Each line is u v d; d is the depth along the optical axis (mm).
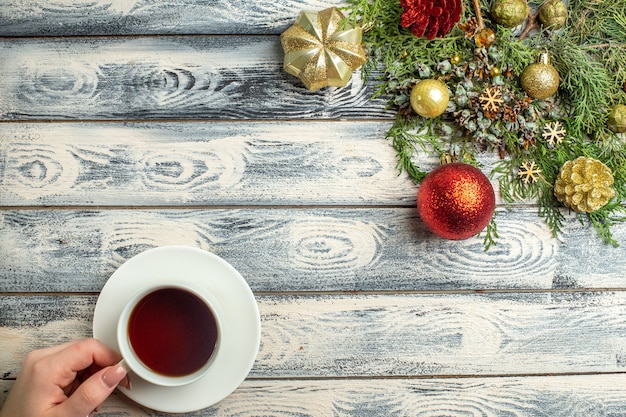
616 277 847
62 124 840
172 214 840
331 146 842
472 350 845
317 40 783
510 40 831
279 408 838
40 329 833
